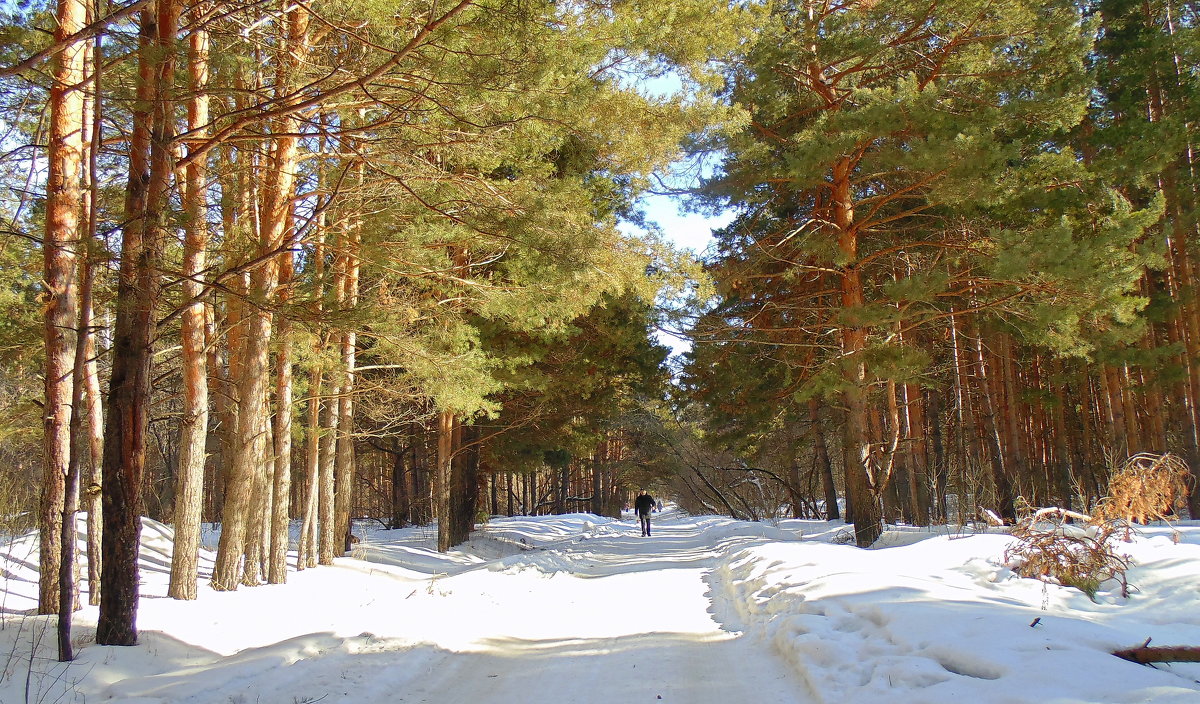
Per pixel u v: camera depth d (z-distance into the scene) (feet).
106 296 29.45
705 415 98.89
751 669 20.52
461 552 70.23
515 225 32.94
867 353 51.24
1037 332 51.72
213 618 28.58
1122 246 47.70
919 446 78.33
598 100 36.29
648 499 95.09
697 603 33.40
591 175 59.31
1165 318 60.75
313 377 49.49
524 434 84.02
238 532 36.50
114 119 29.84
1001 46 52.34
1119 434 64.69
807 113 57.98
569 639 26.09
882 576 27.63
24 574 34.40
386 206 38.17
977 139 44.96
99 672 20.35
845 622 22.21
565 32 32.76
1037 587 25.17
